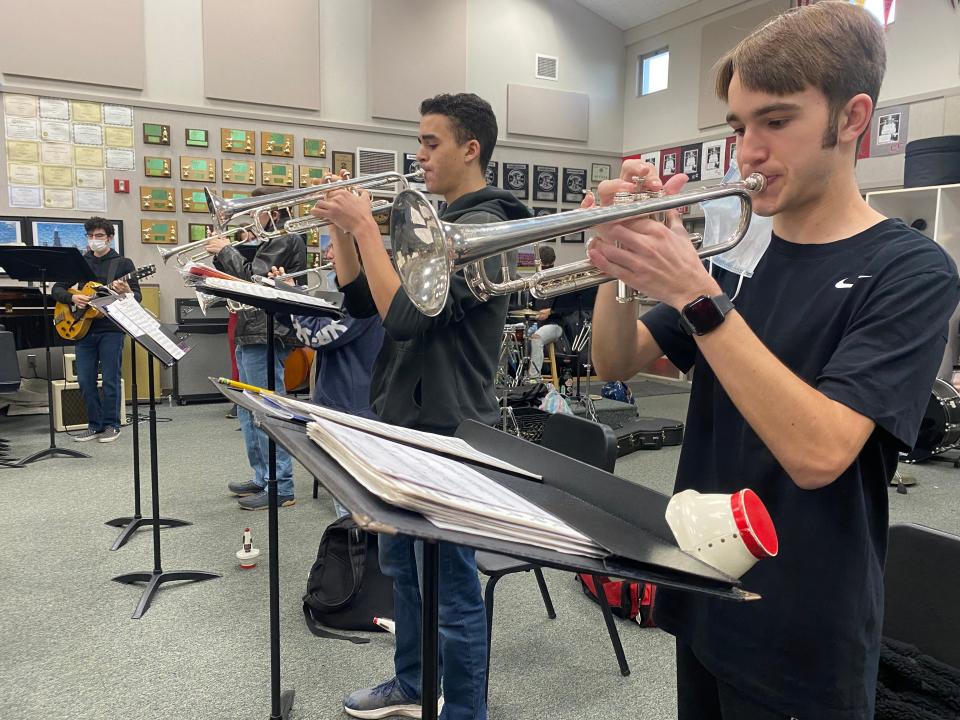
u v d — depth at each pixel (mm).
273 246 3480
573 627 2312
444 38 7078
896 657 1066
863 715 767
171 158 6145
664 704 1892
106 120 5895
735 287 920
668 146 7723
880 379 680
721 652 851
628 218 666
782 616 796
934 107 5324
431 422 1436
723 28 6934
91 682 1943
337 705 1860
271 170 6492
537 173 7809
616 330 974
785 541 801
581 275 979
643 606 2295
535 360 5422
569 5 7793
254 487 3484
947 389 3680
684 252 666
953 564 1068
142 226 6098
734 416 876
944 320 721
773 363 659
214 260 3389
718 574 584
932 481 3922
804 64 716
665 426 4723
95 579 2570
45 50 5621
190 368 5984
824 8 736
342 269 1623
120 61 5863
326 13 6582
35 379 5602
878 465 791
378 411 1532
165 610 2354
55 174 5777
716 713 954
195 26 6102
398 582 1705
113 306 2424
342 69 6703
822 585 775
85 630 2217
